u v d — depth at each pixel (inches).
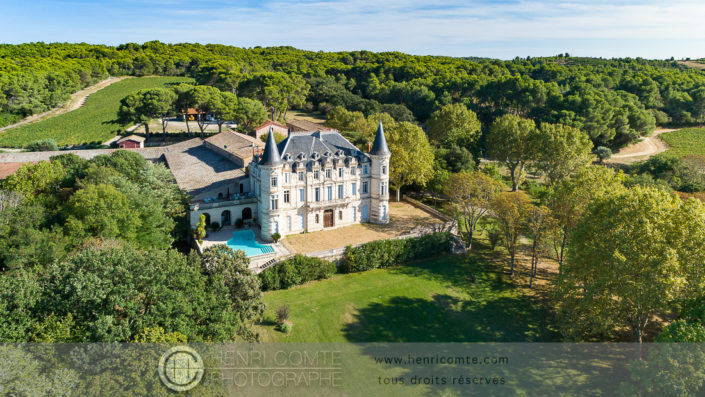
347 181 3619.6
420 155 4269.2
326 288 2837.1
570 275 2274.9
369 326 2443.4
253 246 3230.8
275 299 2694.4
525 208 2957.7
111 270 1768.0
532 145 4803.2
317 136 3627.0
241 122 6127.0
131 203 2933.1
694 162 4717.0
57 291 1744.6
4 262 2415.1
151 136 6328.7
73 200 2837.1
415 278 2989.7
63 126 6786.4
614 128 6082.7
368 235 3486.7
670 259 1860.2
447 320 2517.2
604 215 2246.6
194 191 3607.3
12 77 7052.2
